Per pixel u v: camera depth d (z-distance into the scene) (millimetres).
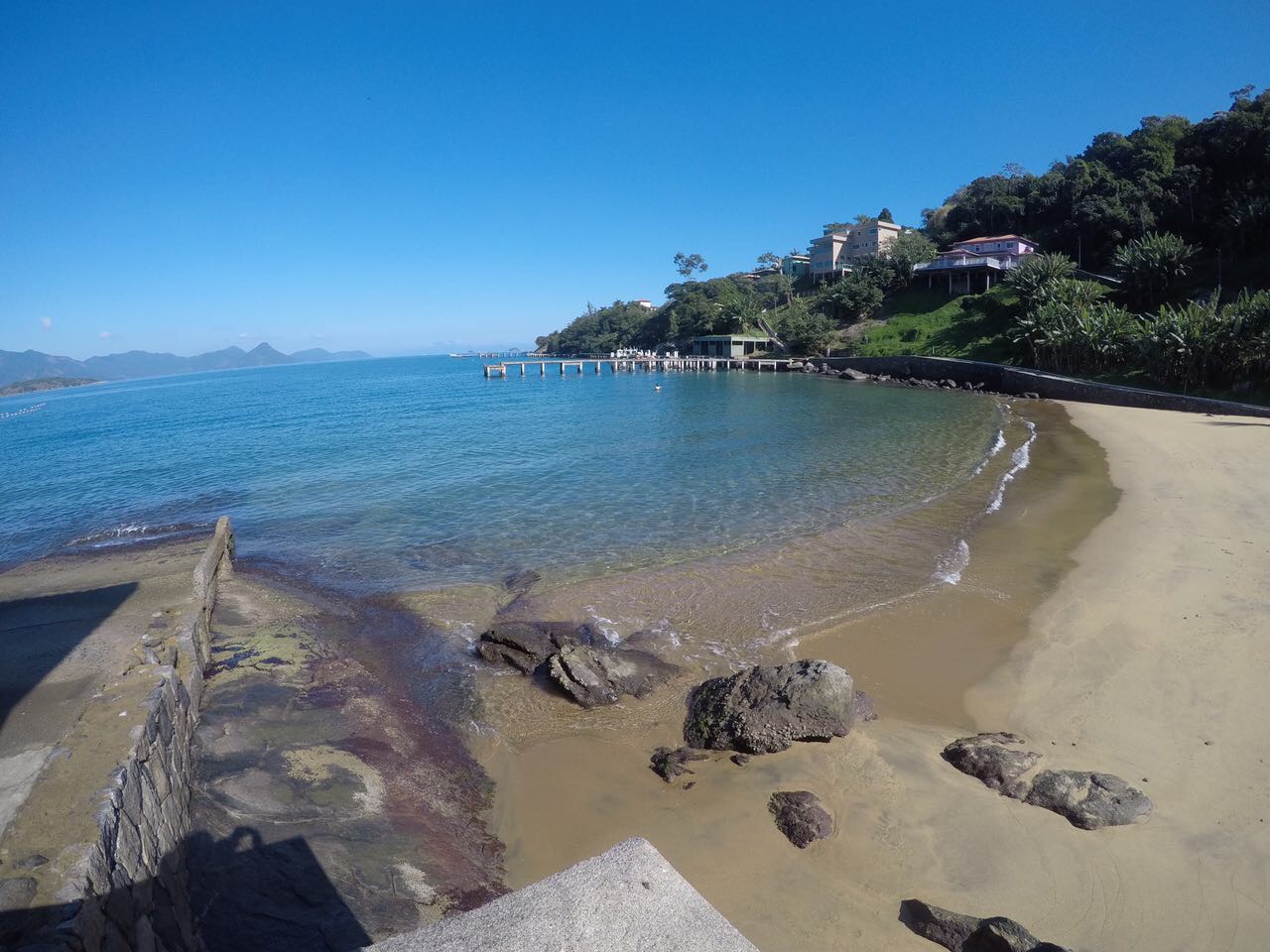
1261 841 6074
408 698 9266
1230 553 13297
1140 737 7777
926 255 83188
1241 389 37781
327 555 15508
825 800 7000
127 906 4586
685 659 10125
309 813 6758
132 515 20500
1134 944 5168
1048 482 21062
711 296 112500
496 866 6320
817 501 19047
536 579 13539
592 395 61312
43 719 6594
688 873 6086
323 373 196125
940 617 11359
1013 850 6172
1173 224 65688
